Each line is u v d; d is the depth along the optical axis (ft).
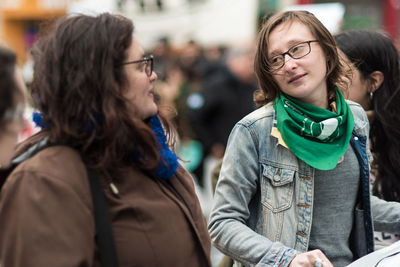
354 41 11.21
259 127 8.96
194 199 8.13
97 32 6.99
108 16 7.25
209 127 26.63
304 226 8.82
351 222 9.18
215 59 31.35
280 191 8.86
